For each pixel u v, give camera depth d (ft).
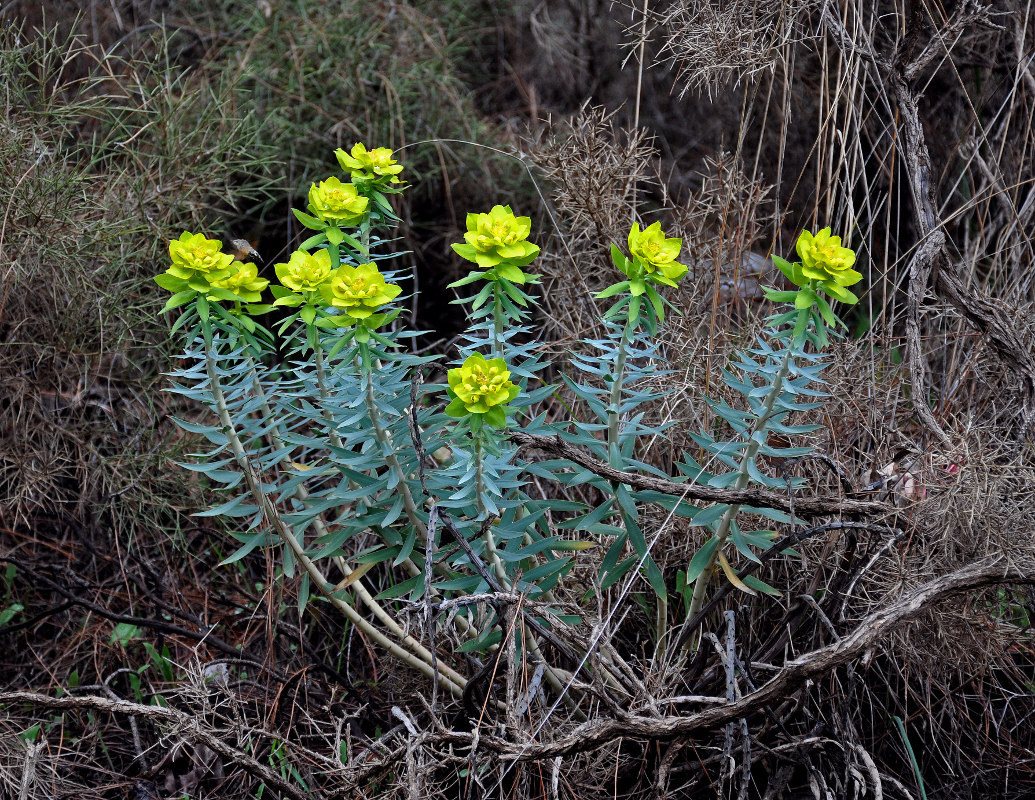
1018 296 7.39
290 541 5.75
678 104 11.30
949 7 8.94
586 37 12.20
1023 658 6.45
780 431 5.21
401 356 5.20
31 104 8.88
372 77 10.89
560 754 4.80
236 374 5.93
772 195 9.61
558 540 5.50
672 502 5.46
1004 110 8.89
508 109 12.76
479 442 4.84
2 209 7.66
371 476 5.56
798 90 9.33
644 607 6.37
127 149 8.49
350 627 7.21
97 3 11.93
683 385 6.64
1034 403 6.41
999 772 5.98
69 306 8.12
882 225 9.27
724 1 7.80
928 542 5.88
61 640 7.57
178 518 7.97
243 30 11.42
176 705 6.70
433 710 4.88
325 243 5.91
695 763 5.65
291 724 5.94
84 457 8.12
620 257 5.04
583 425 5.48
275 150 9.74
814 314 4.96
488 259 4.99
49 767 5.98
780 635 5.79
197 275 5.08
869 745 6.25
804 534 5.16
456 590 5.64
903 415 7.22
